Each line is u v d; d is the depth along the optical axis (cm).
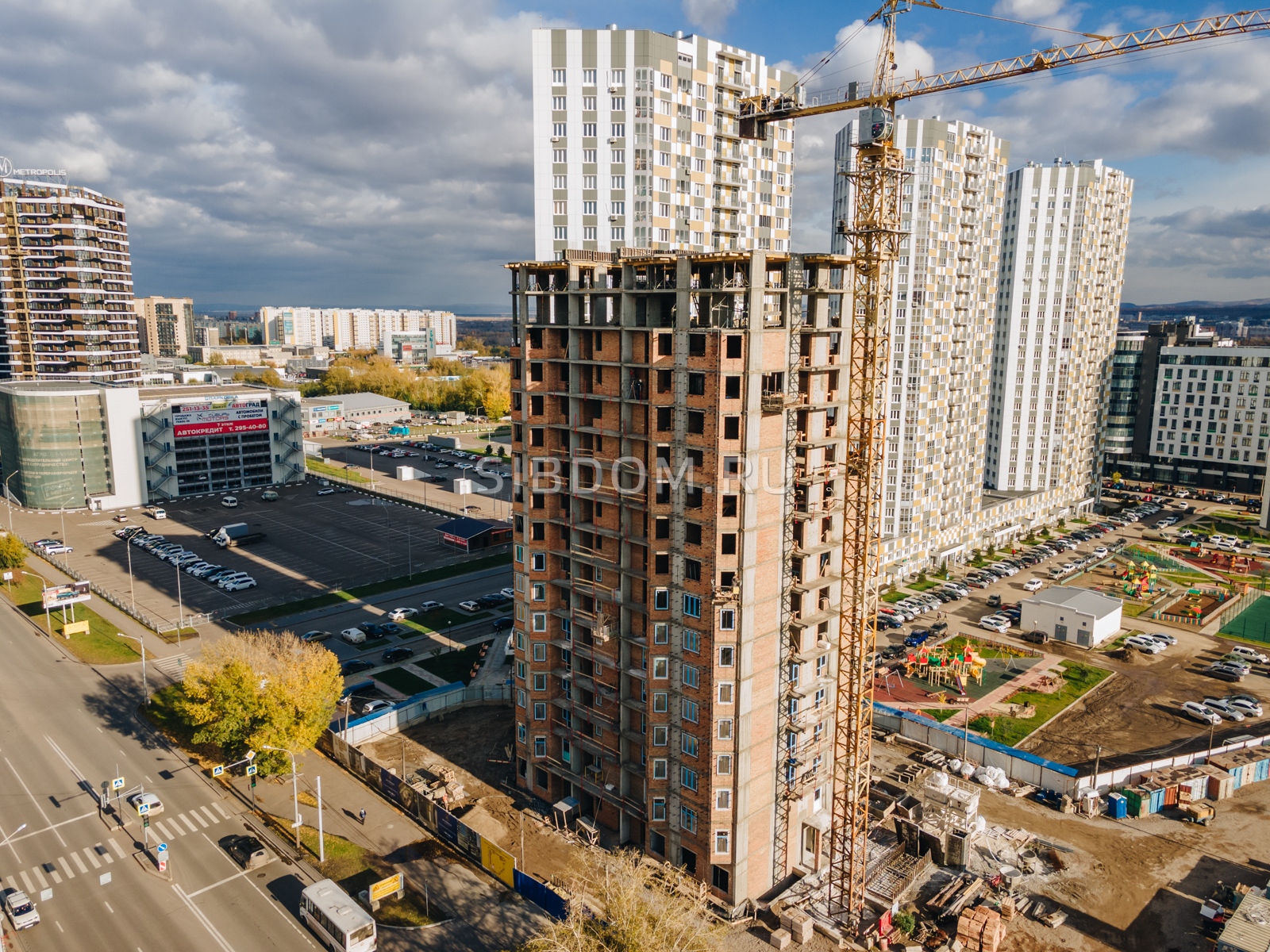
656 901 6009
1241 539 17975
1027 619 12738
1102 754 8994
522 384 7625
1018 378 18650
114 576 14375
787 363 6331
